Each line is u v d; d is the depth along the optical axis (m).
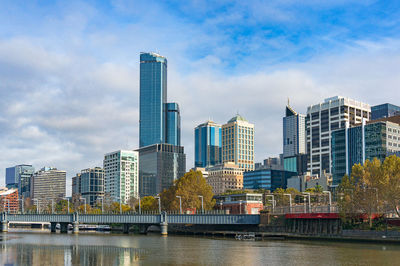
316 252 127.75
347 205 162.88
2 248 144.75
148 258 118.44
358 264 104.88
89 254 127.81
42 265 107.00
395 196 154.25
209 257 119.69
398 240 146.00
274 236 187.00
